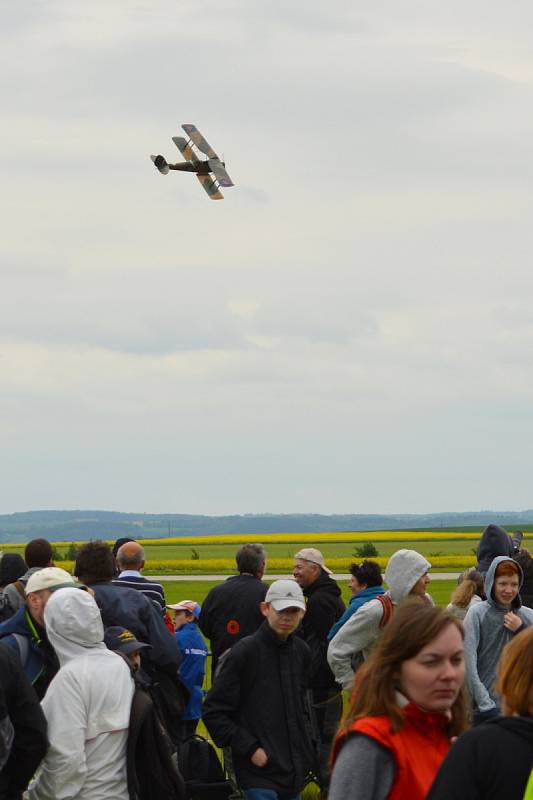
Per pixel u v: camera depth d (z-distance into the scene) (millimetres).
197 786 25922
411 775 12680
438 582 127812
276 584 23688
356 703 13117
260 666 23531
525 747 11844
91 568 24797
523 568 33156
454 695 12883
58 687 18812
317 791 31922
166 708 23984
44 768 18703
